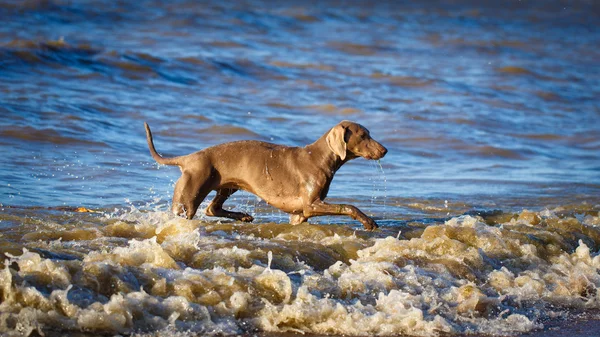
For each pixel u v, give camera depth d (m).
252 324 8.16
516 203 15.88
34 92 22.69
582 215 14.66
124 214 12.10
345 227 11.65
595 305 9.81
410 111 26.69
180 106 23.81
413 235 11.76
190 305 8.08
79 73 25.77
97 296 8.00
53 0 39.00
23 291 7.74
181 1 45.56
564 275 10.62
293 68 31.67
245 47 35.16
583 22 61.19
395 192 16.16
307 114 25.16
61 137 18.39
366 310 8.54
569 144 24.77
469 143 23.06
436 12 58.75
